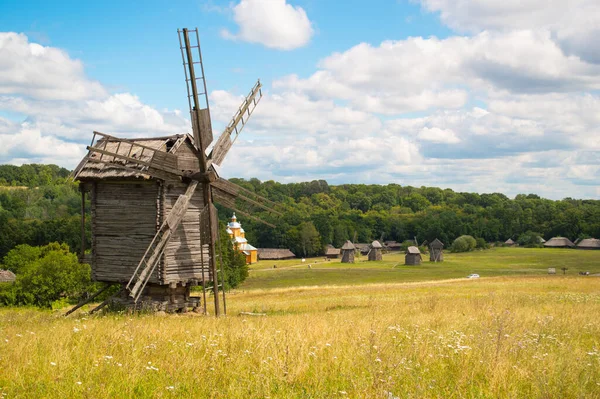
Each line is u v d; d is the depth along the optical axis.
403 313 24.75
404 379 9.98
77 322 18.41
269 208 32.69
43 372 10.20
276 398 8.84
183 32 27.06
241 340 13.23
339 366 10.99
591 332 16.91
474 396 9.30
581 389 9.54
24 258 94.06
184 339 14.16
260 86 33.78
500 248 196.00
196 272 28.27
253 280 108.50
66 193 177.25
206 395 9.03
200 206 28.83
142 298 27.78
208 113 27.86
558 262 141.50
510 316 18.50
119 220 28.06
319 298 44.44
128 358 11.10
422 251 185.50
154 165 26.55
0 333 15.35
